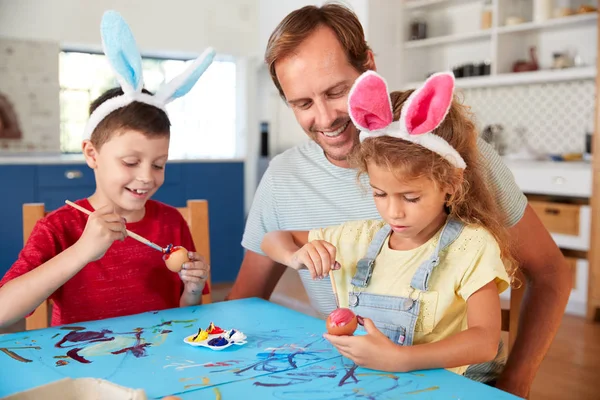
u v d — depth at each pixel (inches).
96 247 44.9
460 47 187.0
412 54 190.9
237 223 186.9
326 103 51.5
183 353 37.5
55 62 175.9
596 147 137.9
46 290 44.9
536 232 54.6
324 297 58.1
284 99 56.5
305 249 45.9
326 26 50.3
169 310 48.0
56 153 179.8
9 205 150.5
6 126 170.9
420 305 43.9
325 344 39.5
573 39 164.2
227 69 205.6
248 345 39.2
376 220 53.6
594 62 160.1
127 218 57.2
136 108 49.4
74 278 53.8
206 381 32.8
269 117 213.9
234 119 207.8
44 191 154.8
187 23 186.7
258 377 33.4
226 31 194.5
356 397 30.8
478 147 51.4
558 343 122.6
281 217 60.7
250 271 63.7
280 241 51.6
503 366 54.8
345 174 57.7
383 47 183.9
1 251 150.2
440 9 191.0
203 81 204.8
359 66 51.9
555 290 55.3
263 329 42.9
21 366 35.2
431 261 44.4
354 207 57.4
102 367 35.0
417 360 34.6
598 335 128.3
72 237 54.6
